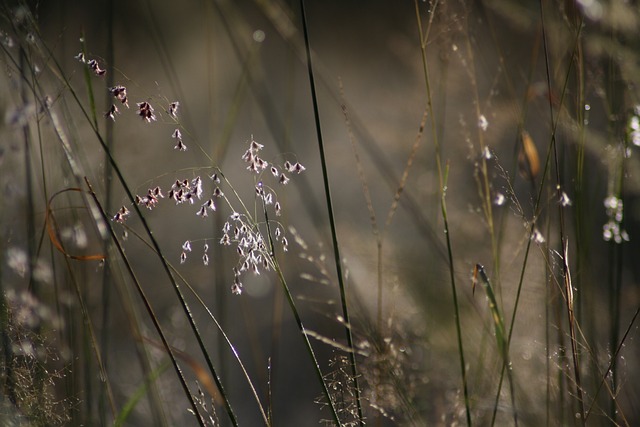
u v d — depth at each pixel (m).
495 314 1.06
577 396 1.08
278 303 1.33
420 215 1.37
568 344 1.16
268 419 1.06
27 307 1.10
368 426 1.18
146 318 1.41
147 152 1.37
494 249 1.16
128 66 1.40
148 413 1.25
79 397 1.13
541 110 1.30
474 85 1.20
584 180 1.21
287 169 1.02
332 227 1.07
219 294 1.26
